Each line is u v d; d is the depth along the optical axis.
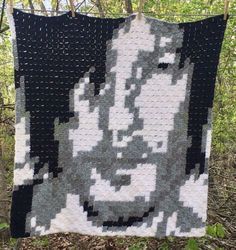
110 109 1.70
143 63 1.69
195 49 1.70
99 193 1.73
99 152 1.71
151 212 1.75
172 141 1.73
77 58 1.66
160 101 1.71
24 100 1.65
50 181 1.69
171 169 1.75
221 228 2.32
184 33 1.69
